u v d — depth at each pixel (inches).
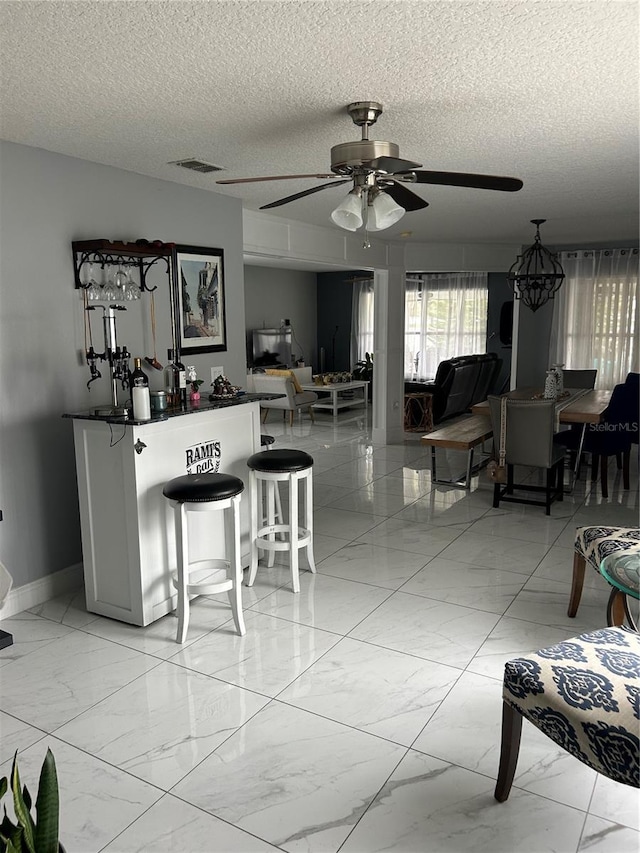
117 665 109.5
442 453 277.6
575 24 74.2
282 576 147.7
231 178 154.7
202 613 129.3
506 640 116.3
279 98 99.0
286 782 81.4
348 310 488.7
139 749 87.9
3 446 124.3
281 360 450.0
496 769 83.4
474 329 427.2
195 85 93.0
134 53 81.6
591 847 70.9
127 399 148.0
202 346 172.1
